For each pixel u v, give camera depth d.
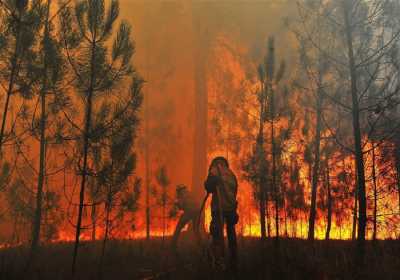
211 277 4.68
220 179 5.20
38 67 4.73
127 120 4.79
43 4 4.93
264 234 6.75
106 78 4.68
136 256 6.39
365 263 4.74
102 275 4.97
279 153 6.80
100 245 7.06
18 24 4.52
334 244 6.35
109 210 5.32
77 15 4.70
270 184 6.83
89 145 4.79
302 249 5.46
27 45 4.59
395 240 5.56
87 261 5.78
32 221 5.88
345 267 4.67
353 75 5.26
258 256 5.38
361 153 5.19
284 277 4.45
